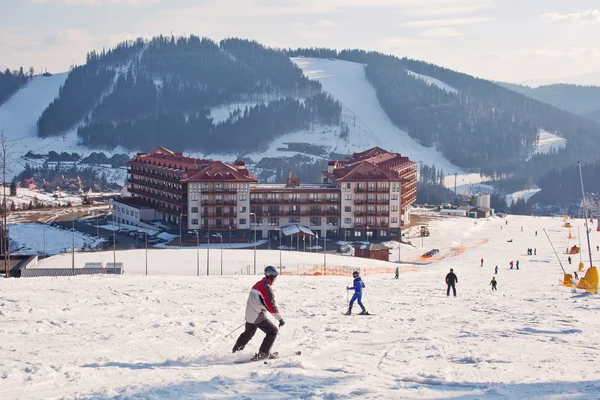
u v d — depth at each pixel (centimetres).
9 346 1964
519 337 2383
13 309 2772
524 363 1838
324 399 1348
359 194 16400
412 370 1717
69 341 2075
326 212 16400
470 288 5559
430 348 2091
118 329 2352
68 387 1452
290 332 2462
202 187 15700
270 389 1424
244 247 14912
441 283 6172
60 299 3173
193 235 15575
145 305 3105
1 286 3747
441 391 1452
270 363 1748
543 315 3206
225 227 15800
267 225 16150
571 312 3372
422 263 13262
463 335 2453
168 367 1702
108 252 11225
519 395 1423
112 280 4403
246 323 1883
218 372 1623
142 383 1462
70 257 10538
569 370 1736
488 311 3478
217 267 10306
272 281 1912
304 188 16612
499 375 1652
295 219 16288
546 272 9994
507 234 19475
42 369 1592
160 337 2212
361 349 2097
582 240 18125
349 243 15738
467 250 15725
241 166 17088
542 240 18088
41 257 11781
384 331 2564
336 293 4475
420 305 3834
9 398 1355
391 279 6875
